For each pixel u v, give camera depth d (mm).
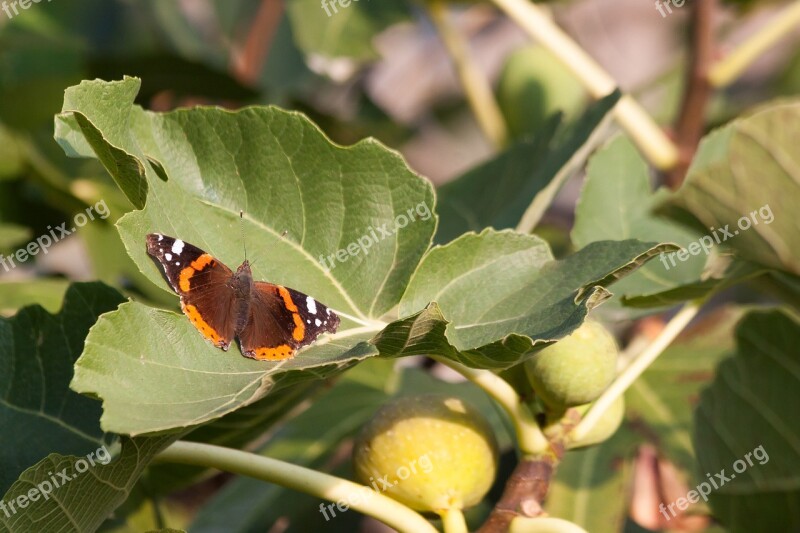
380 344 795
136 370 773
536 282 832
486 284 838
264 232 844
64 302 841
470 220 973
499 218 937
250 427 892
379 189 842
